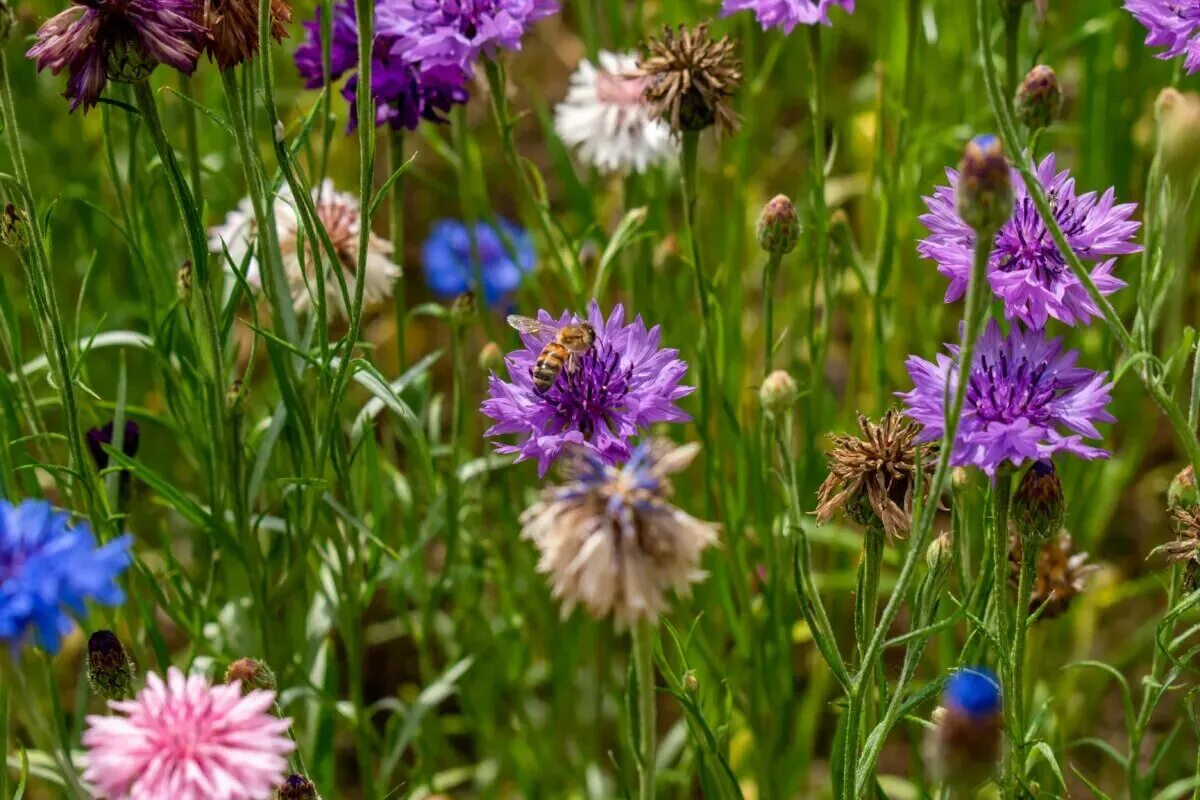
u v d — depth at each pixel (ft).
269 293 2.42
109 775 1.99
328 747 2.64
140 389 2.96
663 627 2.77
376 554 2.58
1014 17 2.45
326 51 2.42
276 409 2.47
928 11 2.93
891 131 2.96
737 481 2.63
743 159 2.81
